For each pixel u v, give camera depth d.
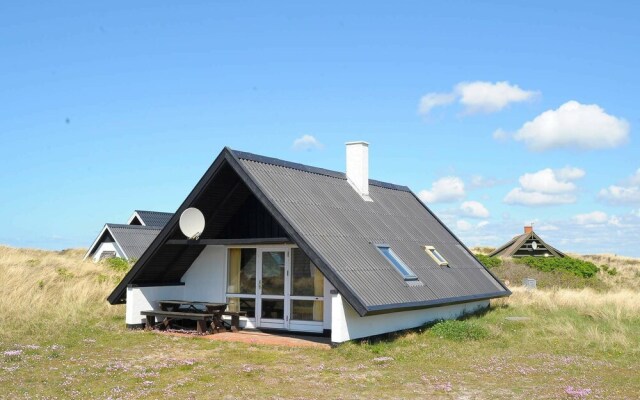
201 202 15.23
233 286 16.34
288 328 15.24
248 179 14.00
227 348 13.08
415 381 10.13
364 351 12.32
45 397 8.82
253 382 9.96
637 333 15.12
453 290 16.27
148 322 15.64
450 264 17.94
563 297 22.25
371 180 19.73
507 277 35.03
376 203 18.27
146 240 37.69
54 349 12.65
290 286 15.32
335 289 12.73
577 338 14.20
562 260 36.72
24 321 15.48
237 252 16.36
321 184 16.48
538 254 40.91
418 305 14.00
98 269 25.22
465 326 14.42
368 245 15.02
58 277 21.67
